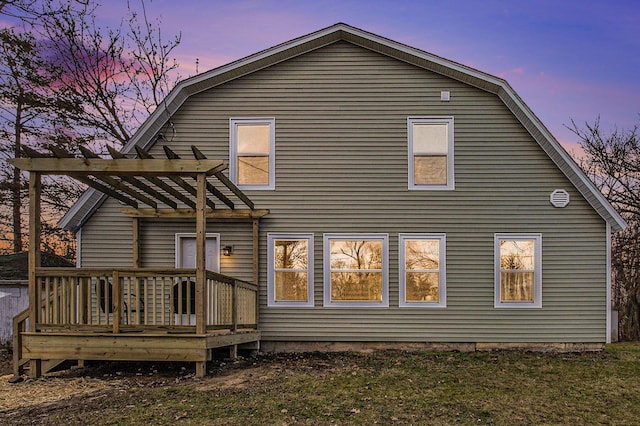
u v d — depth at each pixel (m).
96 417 6.07
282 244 10.69
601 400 7.11
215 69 10.55
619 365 9.26
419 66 10.70
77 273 7.91
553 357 9.88
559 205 10.45
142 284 10.53
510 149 10.54
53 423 5.86
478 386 7.73
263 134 10.77
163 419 6.00
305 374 8.36
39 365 8.09
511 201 10.52
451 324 10.43
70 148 17.91
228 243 10.68
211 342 7.98
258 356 10.02
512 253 10.54
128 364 9.11
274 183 10.66
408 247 10.60
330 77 10.76
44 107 17.59
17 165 7.57
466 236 10.52
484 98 10.64
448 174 10.58
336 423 5.97
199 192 7.65
